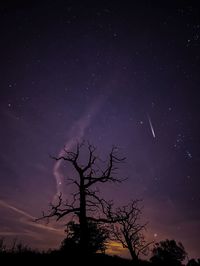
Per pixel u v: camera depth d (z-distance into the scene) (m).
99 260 24.12
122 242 26.98
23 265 18.20
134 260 26.67
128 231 26.97
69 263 18.75
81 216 17.56
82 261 16.92
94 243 24.17
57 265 18.48
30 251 22.61
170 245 36.66
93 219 17.92
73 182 18.52
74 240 20.56
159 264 33.22
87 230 17.47
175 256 35.81
